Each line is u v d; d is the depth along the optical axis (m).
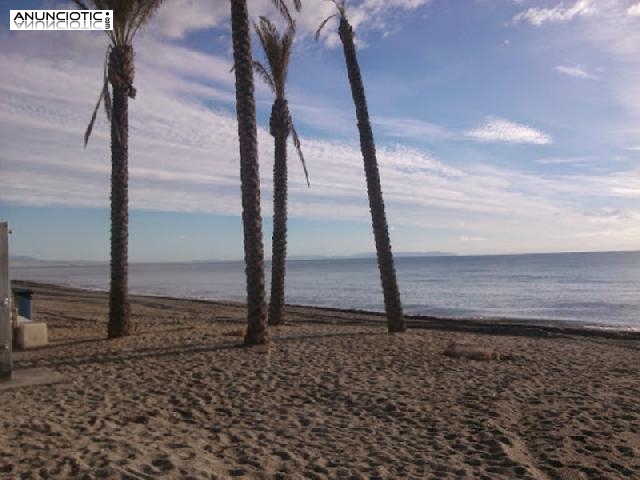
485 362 10.07
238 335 12.99
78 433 5.46
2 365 8.01
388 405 6.99
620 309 33.75
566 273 84.81
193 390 7.67
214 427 5.99
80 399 7.11
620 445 5.50
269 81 15.60
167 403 7.00
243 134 11.10
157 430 5.75
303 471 4.68
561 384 8.35
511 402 7.20
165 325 17.92
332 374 8.77
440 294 48.31
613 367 9.91
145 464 4.48
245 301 39.44
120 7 12.28
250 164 11.12
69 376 8.52
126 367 9.24
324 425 6.13
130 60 12.80
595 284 58.53
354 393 7.60
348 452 5.22
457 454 5.23
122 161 12.89
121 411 6.54
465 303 39.19
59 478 4.16
